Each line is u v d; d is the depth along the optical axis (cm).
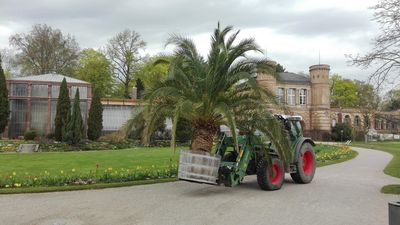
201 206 1040
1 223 841
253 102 1294
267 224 854
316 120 7700
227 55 1334
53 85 4041
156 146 3700
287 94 7669
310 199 1160
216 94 1323
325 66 7731
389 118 1994
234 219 898
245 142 1334
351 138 7062
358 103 7256
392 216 597
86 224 837
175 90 1323
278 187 1339
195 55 1402
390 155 3222
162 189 1321
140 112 1430
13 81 3975
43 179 1361
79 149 3281
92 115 3797
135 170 1703
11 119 3944
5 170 1752
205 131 1369
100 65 6494
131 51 6756
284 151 1305
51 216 908
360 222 880
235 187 1385
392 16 1485
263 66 1347
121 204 1055
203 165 1209
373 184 1495
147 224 841
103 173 1570
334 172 1936
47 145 3250
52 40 6059
